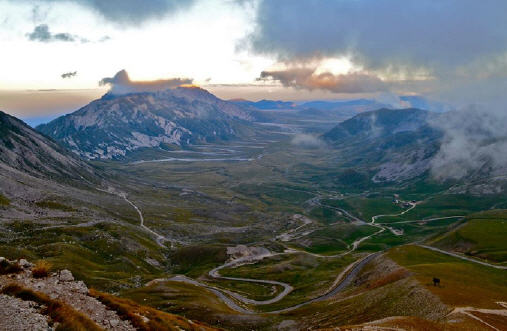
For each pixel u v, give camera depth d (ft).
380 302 349.41
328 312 393.29
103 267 648.38
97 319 107.55
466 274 436.76
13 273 121.70
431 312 273.75
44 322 91.91
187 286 573.33
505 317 252.21
